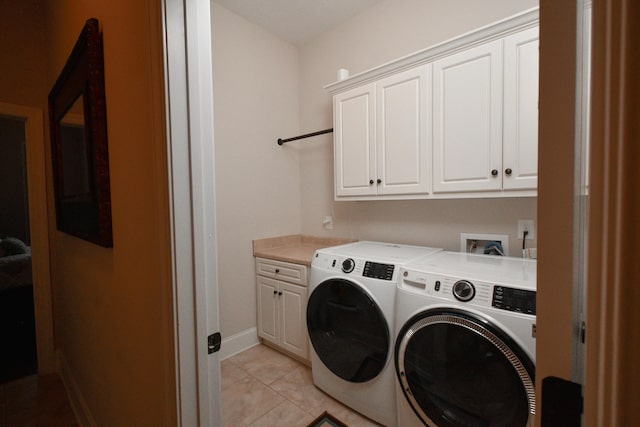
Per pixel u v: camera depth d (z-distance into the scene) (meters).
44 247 2.23
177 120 0.74
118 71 0.98
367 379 1.62
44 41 2.21
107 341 1.27
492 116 1.53
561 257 0.29
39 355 2.24
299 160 2.99
